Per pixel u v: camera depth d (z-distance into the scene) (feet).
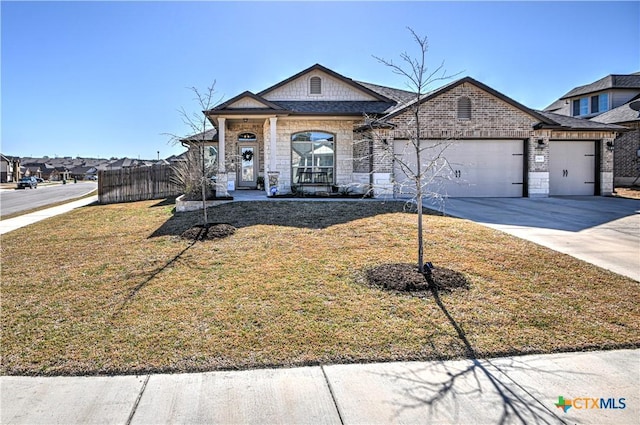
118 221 39.81
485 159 53.06
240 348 13.05
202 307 16.44
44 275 21.59
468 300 16.70
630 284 18.54
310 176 56.34
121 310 16.31
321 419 9.61
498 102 51.96
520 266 21.06
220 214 36.70
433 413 9.81
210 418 9.67
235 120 58.49
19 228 40.47
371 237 27.17
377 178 49.93
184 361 12.30
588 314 15.43
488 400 10.31
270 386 11.02
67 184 205.46
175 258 23.84
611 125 57.47
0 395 10.66
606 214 38.32
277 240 26.91
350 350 12.91
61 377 11.53
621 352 12.79
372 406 10.11
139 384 11.16
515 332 14.03
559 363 12.15
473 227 30.14
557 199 51.01
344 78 58.44
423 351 12.83
